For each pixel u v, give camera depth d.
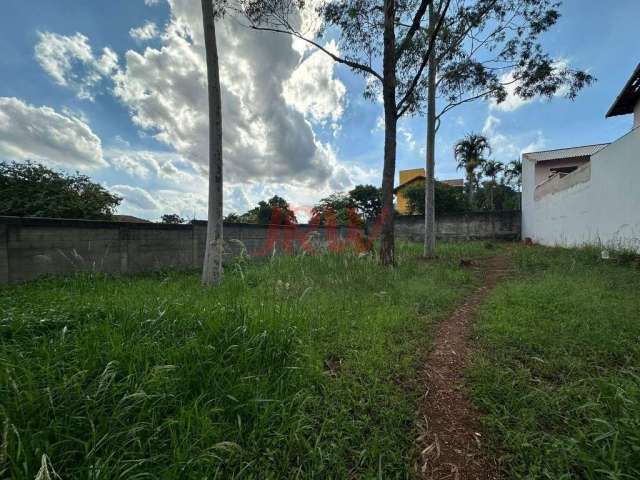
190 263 7.27
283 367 2.03
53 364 1.65
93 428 1.28
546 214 11.38
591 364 2.22
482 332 2.97
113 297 3.11
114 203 8.30
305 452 1.45
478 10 6.38
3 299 2.95
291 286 4.36
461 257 8.38
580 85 7.24
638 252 5.88
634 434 1.39
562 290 4.04
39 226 4.58
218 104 5.08
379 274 5.62
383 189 7.01
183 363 1.84
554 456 1.42
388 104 6.94
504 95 8.00
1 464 1.08
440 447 1.56
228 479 1.26
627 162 6.29
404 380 2.14
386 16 6.52
